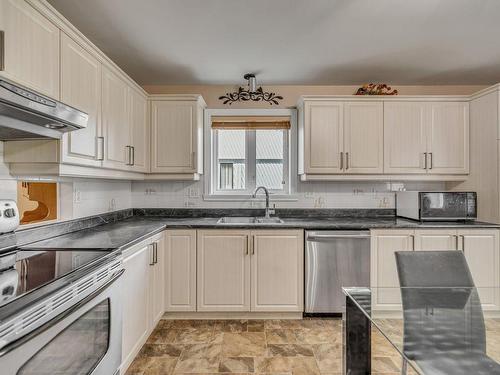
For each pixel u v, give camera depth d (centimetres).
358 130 293
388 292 170
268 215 308
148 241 218
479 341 139
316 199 325
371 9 190
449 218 276
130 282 185
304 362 202
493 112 266
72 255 147
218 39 226
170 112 290
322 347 220
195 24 206
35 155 161
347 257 259
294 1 181
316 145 293
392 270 261
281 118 328
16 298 93
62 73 158
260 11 191
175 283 259
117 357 154
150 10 190
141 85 324
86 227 233
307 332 242
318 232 258
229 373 190
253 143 335
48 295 104
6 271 121
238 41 230
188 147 289
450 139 294
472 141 290
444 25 208
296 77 304
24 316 92
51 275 116
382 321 150
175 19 200
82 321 124
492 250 261
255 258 259
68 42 163
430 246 262
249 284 259
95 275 133
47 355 102
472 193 276
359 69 283
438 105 294
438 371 122
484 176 276
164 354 210
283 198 324
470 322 151
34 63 138
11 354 86
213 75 297
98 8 187
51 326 102
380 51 247
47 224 192
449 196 277
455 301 166
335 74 295
